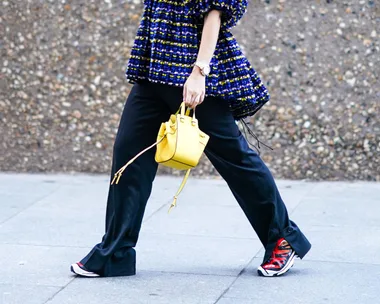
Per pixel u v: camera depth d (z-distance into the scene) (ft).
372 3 29.35
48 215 26.20
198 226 24.97
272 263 20.30
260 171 19.51
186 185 29.94
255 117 30.40
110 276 20.22
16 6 30.78
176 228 24.73
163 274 20.53
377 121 29.91
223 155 19.34
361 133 30.04
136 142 19.45
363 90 29.81
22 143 31.63
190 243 23.25
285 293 19.13
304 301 18.60
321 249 22.66
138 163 19.52
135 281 19.97
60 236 23.94
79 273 20.08
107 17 30.50
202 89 18.12
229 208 26.96
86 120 31.22
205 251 22.50
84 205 27.43
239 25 30.04
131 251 20.35
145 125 19.35
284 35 29.84
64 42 30.78
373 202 27.66
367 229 24.58
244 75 18.88
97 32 30.60
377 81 29.71
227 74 18.80
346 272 20.68
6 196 28.48
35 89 31.22
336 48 29.68
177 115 18.04
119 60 30.71
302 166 30.48
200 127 19.04
